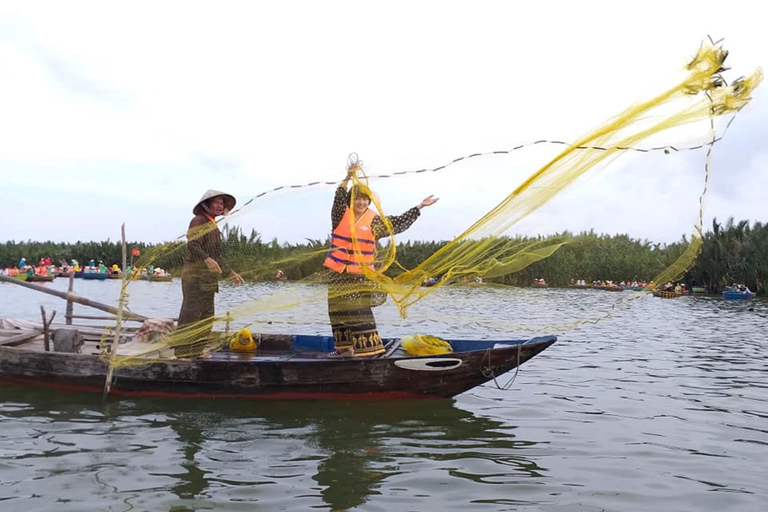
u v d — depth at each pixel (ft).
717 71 13.47
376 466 15.67
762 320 55.67
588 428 19.44
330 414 20.36
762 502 13.79
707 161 14.52
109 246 119.03
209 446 17.04
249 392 21.89
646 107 14.29
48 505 13.03
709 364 31.63
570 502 13.66
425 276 19.27
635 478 15.15
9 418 19.51
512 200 16.25
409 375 21.33
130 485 14.20
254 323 22.20
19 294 76.02
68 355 22.65
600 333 45.34
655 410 21.86
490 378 21.39
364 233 20.59
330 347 25.11
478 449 17.16
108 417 19.79
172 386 22.11
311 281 21.06
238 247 21.48
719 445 17.87
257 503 13.32
